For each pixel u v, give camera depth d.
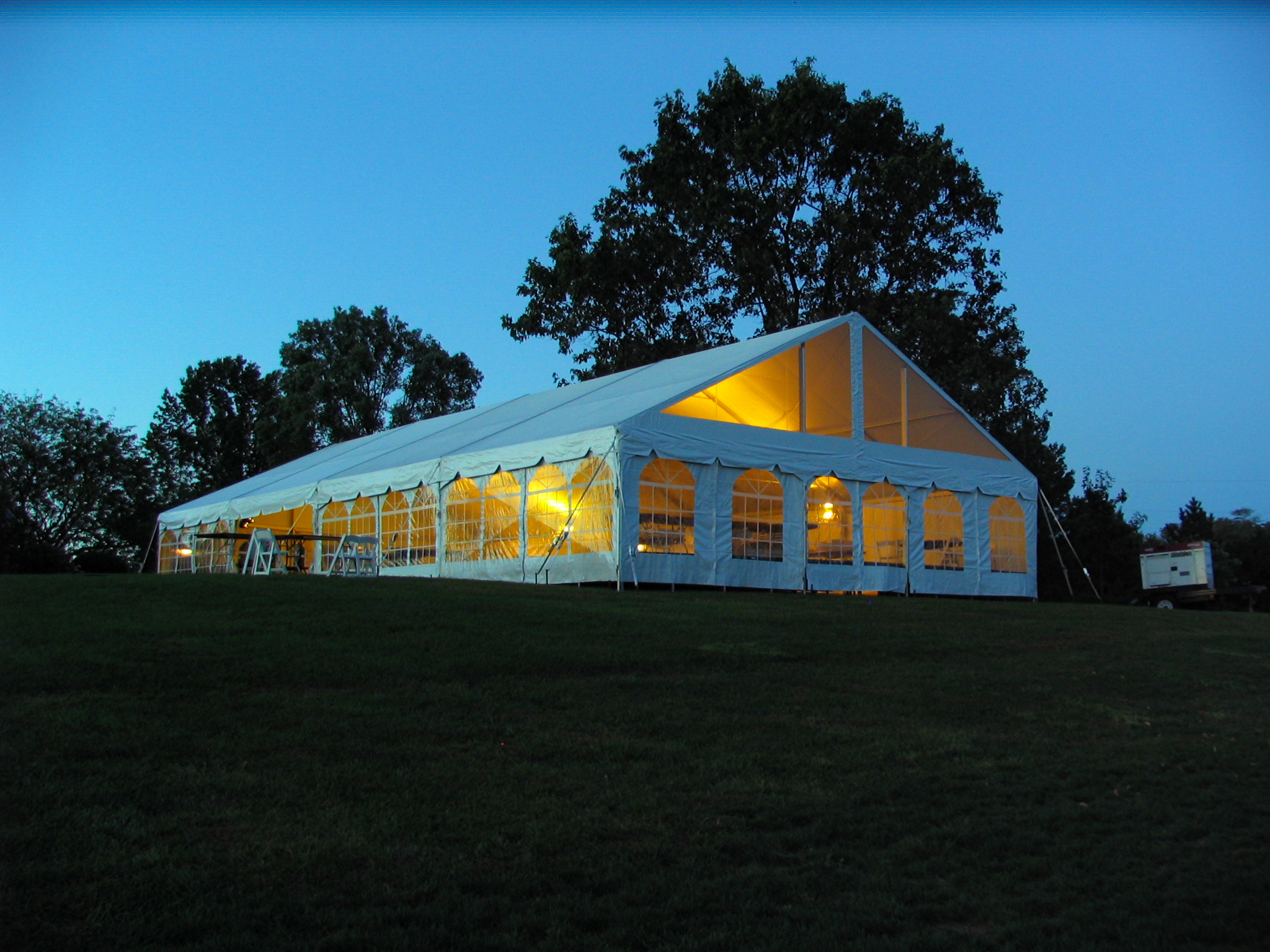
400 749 7.20
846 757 7.68
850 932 4.85
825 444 20.89
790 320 37.53
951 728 8.77
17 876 4.85
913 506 22.31
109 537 44.75
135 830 5.48
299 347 57.16
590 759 7.29
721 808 6.46
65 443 44.09
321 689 8.73
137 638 10.09
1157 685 11.12
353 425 55.41
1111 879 5.67
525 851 5.61
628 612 13.34
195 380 58.97
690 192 37.88
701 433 19.00
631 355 38.25
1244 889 5.58
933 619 14.91
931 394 23.22
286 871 5.13
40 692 8.08
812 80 36.09
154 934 4.42
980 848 6.06
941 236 37.19
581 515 18.47
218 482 58.16
